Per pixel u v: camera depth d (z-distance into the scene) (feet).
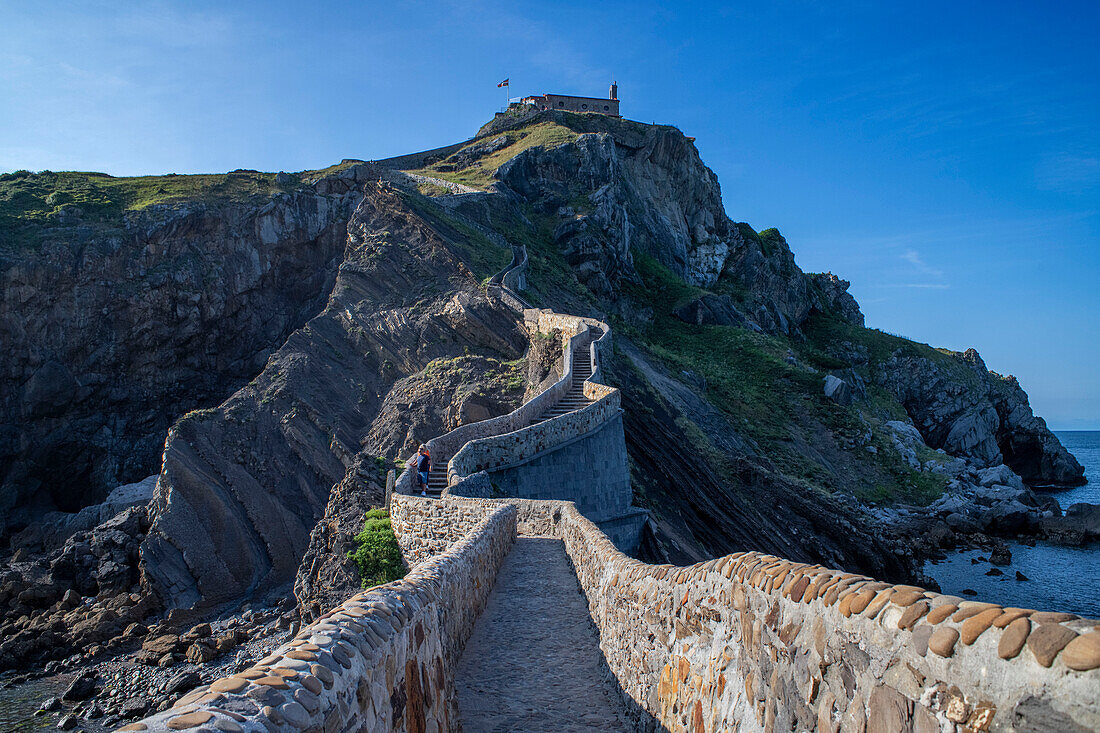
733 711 14.71
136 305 179.42
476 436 87.35
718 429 152.05
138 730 8.73
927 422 273.95
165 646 90.58
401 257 163.12
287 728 9.86
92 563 115.34
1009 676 7.93
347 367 141.49
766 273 321.52
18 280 172.04
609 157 258.57
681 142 318.86
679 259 287.89
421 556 62.64
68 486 168.35
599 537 37.47
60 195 199.21
